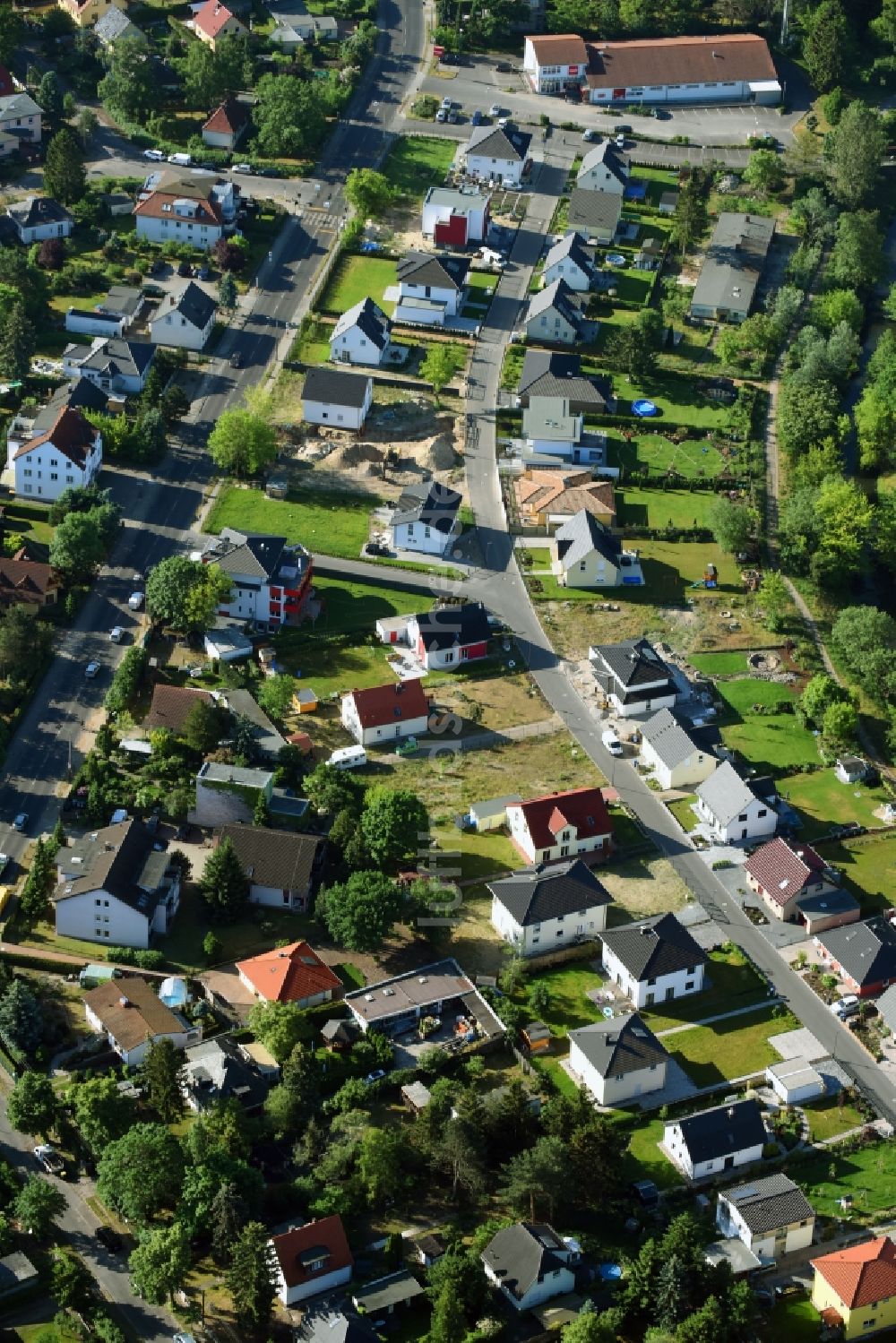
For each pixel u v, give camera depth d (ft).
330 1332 628.28
